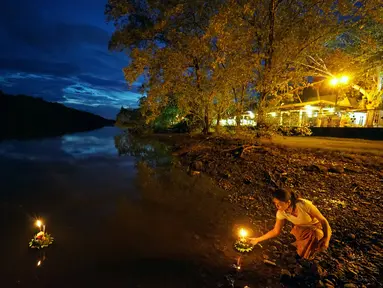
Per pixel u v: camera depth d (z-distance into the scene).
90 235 4.36
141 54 12.78
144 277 3.24
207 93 13.23
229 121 16.38
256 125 11.84
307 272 3.30
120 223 4.87
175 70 13.14
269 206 5.78
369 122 20.17
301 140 14.44
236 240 4.23
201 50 12.33
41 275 3.24
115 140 23.53
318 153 10.12
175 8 13.56
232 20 10.73
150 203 5.98
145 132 27.22
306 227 3.51
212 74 12.33
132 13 16.97
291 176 7.67
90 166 10.59
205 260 3.64
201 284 3.12
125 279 3.20
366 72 19.05
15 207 5.68
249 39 10.84
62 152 14.99
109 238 4.27
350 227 4.57
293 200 3.47
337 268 3.41
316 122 23.30
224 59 11.37
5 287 3.00
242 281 3.17
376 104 21.11
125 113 53.00
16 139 22.25
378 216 4.99
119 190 7.05
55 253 3.77
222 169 9.02
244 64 10.70
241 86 11.84
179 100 14.52
